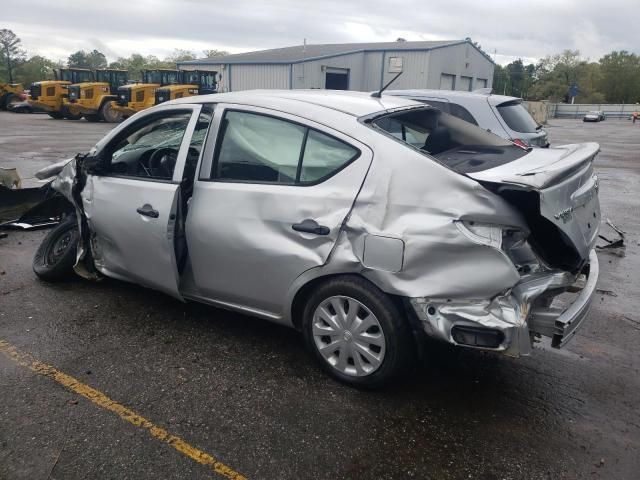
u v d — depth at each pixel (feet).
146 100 85.20
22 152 47.14
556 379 11.36
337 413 9.99
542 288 9.43
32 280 15.99
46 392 10.44
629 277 18.03
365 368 10.43
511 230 9.14
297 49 130.11
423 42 118.32
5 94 108.17
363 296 10.01
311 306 10.85
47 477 8.32
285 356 11.98
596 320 14.48
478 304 9.13
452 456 8.96
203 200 11.65
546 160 10.95
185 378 11.02
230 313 14.06
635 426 9.86
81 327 13.14
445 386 10.96
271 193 10.78
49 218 21.93
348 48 117.29
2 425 9.46
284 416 9.87
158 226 12.00
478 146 12.39
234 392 10.57
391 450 9.05
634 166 49.65
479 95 26.55
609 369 11.84
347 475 8.48
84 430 9.37
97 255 14.51
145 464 8.63
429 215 9.23
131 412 9.89
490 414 10.09
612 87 314.76
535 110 151.74
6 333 12.75
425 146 11.51
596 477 8.56
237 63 111.24
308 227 10.23
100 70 90.58
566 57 347.15
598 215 11.73
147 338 12.66
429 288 9.25
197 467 8.58
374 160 9.89
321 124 10.63
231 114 11.75
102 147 13.82
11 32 238.07
